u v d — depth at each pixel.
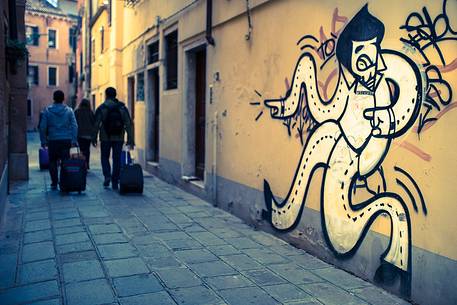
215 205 7.05
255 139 5.85
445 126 3.19
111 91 8.41
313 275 4.09
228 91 6.60
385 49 3.71
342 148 4.22
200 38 7.60
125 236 5.29
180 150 8.67
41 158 11.04
